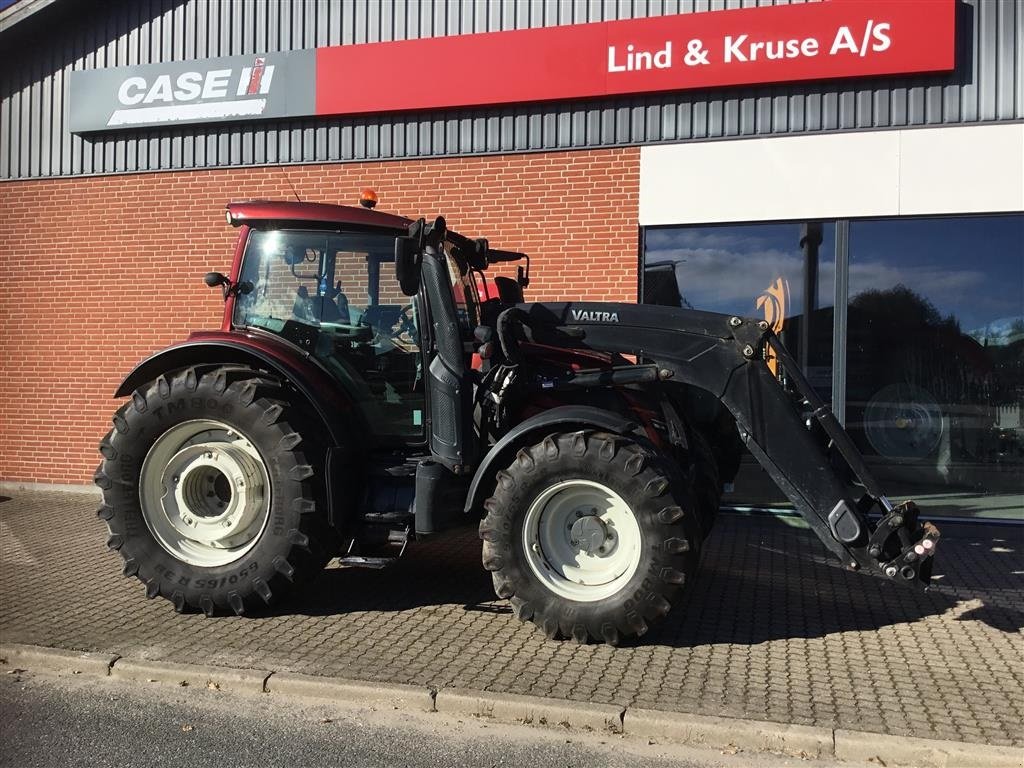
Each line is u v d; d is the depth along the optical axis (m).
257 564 4.72
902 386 7.72
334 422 4.80
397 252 4.54
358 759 3.28
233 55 8.83
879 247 7.66
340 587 5.48
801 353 7.86
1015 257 7.43
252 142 8.86
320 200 8.71
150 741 3.42
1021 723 3.48
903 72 7.27
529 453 4.45
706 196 7.84
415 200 8.50
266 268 5.24
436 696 3.72
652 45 7.77
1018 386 7.53
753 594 5.38
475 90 8.19
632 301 8.03
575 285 8.16
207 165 8.96
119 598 5.21
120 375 9.21
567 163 8.14
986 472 7.66
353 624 4.74
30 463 9.45
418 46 8.30
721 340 4.78
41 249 9.41
